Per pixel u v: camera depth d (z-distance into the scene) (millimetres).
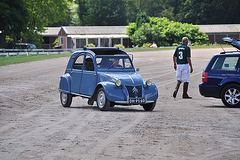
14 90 40031
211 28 171000
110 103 25812
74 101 33000
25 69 67250
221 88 27578
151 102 25078
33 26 144375
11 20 109062
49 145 15039
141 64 78500
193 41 158000
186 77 32219
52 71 63469
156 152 13867
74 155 13508
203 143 15289
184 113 24000
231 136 16656
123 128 18500
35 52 112312
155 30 153500
